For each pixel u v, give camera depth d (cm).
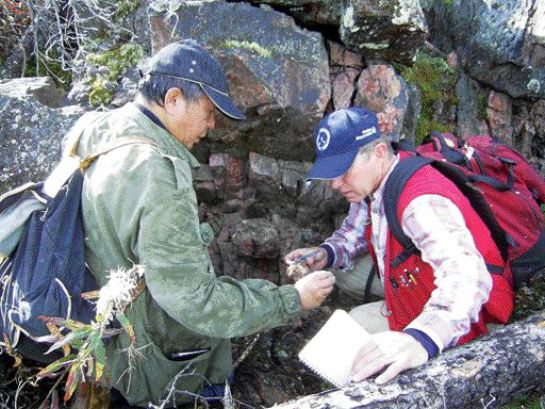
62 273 209
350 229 280
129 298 202
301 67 290
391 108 300
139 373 227
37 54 328
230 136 300
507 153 277
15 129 278
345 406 186
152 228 197
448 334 199
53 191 219
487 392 203
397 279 233
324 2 295
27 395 246
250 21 285
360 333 208
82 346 196
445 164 229
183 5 283
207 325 209
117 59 313
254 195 314
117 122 215
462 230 209
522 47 364
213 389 248
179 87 211
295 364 278
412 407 188
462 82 374
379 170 229
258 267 315
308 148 304
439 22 388
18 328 209
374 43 297
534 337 219
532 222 254
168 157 205
